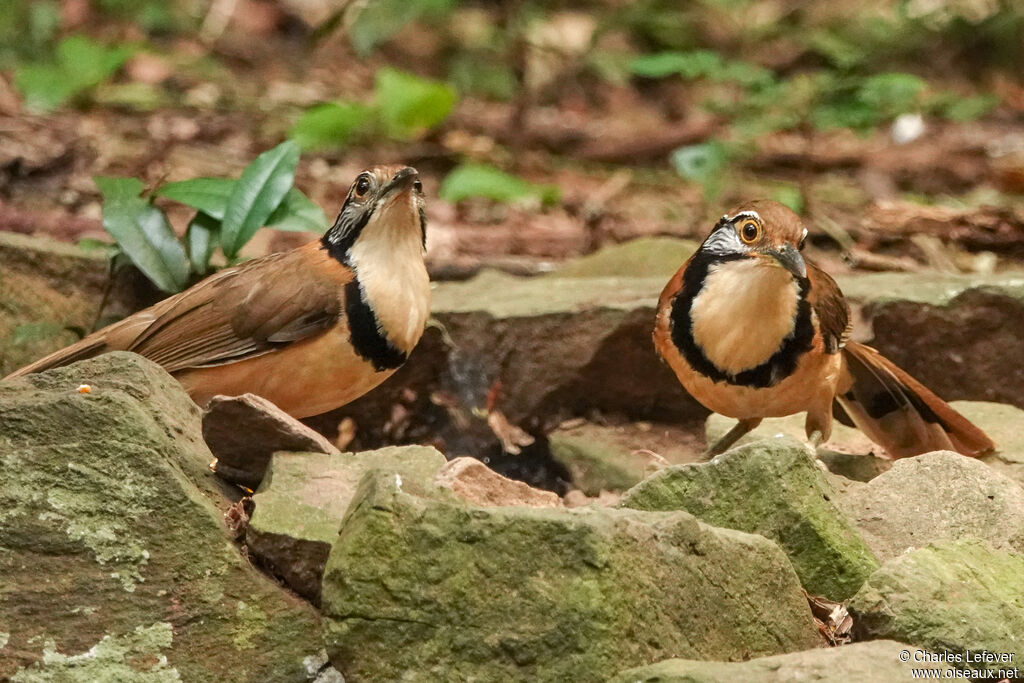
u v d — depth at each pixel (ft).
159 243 38.27
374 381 33.27
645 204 58.80
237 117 65.21
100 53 63.21
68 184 53.16
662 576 22.07
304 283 32.22
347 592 21.29
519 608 21.34
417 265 32.99
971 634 22.52
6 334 39.78
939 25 76.02
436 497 22.59
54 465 23.97
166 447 24.84
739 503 24.85
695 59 62.34
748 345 31.81
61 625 23.09
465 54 78.23
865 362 34.76
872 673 20.33
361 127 63.21
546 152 66.08
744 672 20.30
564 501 37.27
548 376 40.68
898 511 26.43
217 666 22.86
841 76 65.26
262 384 32.71
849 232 53.31
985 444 33.65
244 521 24.25
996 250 51.42
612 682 20.80
